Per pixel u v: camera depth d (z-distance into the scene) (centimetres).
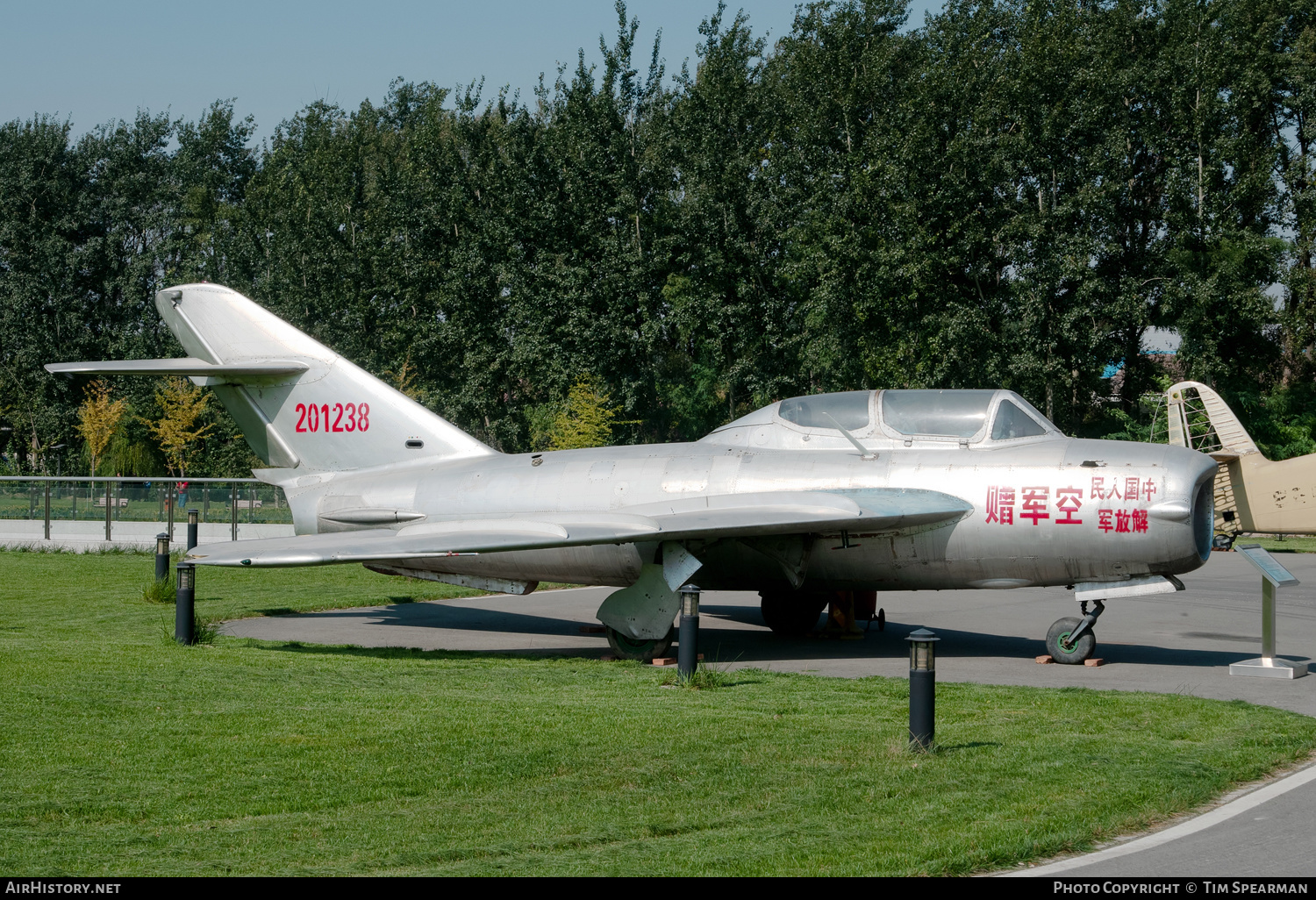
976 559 1330
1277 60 4406
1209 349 3950
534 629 1673
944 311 3800
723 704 1035
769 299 4141
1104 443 1341
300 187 5659
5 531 3344
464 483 1580
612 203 4397
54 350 6359
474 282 4491
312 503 1680
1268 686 1162
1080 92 4031
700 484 1438
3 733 876
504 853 601
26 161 7262
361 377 1691
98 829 639
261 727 909
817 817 666
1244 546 1276
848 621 1574
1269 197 4181
